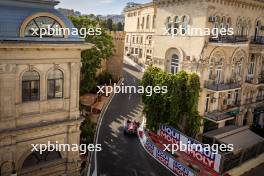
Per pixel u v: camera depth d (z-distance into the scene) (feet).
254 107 133.18
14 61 59.52
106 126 124.47
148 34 220.64
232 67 116.88
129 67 235.61
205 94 108.47
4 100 60.03
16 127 62.64
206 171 91.76
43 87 65.41
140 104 156.15
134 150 106.32
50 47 62.28
